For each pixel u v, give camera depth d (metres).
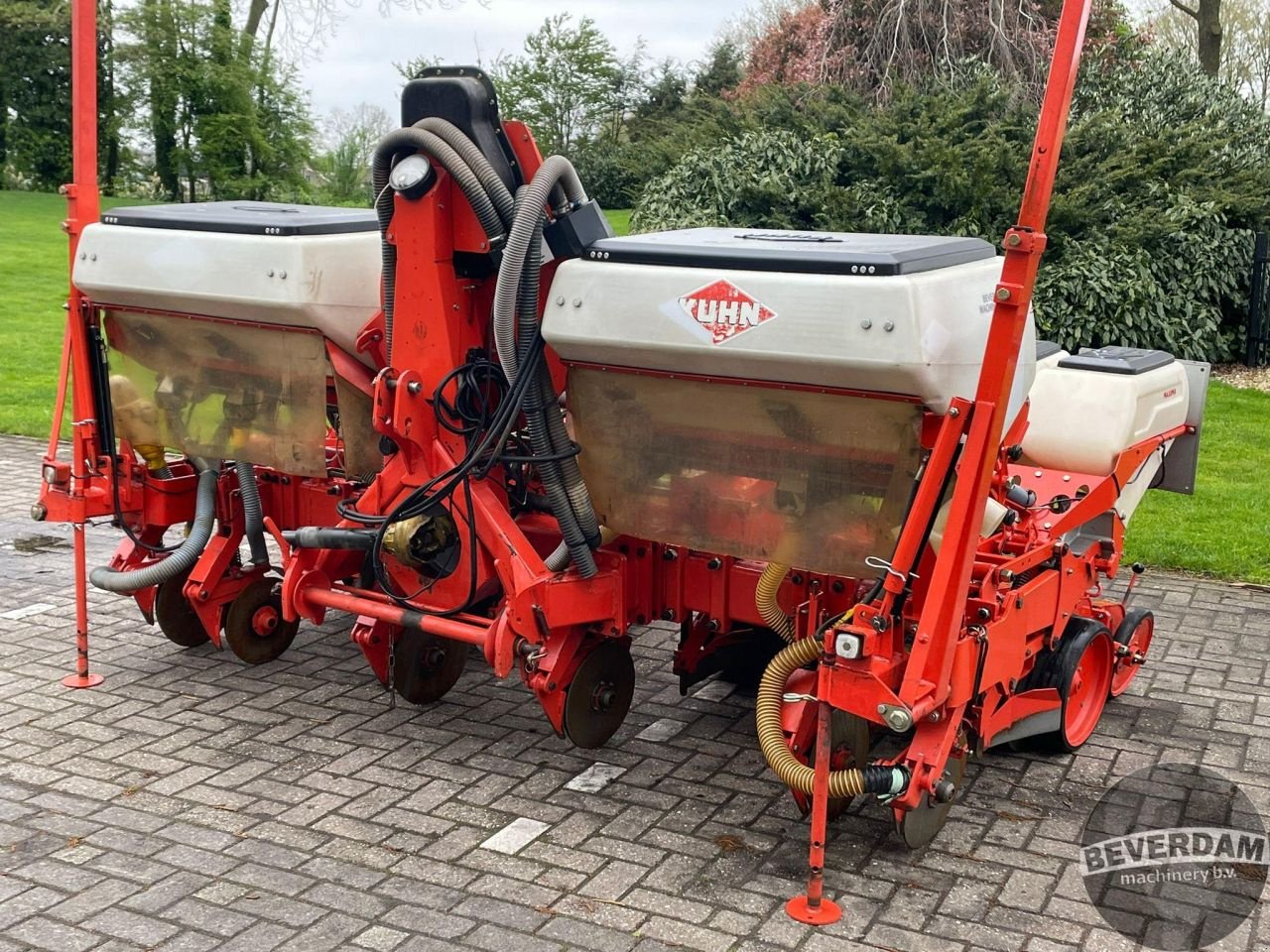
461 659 5.34
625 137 30.81
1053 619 4.63
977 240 4.22
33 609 6.39
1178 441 5.85
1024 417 4.47
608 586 4.59
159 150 32.41
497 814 4.31
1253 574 7.15
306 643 6.01
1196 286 12.52
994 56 16.06
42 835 4.10
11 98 34.62
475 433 4.49
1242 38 28.39
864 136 12.84
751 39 29.52
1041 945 3.57
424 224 4.33
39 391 12.03
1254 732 5.11
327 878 3.87
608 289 4.03
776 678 4.02
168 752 4.77
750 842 4.14
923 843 4.04
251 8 32.03
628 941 3.54
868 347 3.55
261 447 5.09
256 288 4.68
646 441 4.24
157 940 3.51
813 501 3.97
